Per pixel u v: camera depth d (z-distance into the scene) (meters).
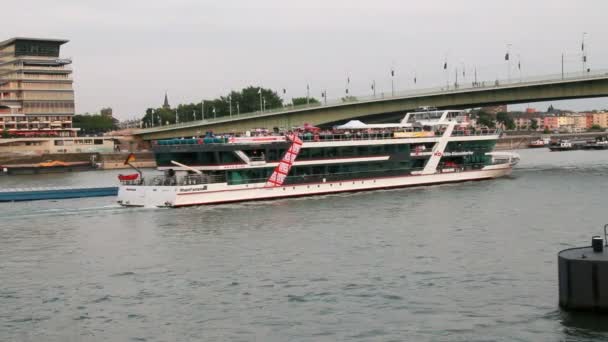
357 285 44.84
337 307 40.66
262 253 54.66
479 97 139.75
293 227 66.00
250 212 76.19
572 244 55.34
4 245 60.22
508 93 136.25
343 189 93.56
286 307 40.91
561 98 133.25
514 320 37.44
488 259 50.81
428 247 55.28
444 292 42.88
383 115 157.88
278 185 87.62
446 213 72.81
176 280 47.28
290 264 50.72
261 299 42.50
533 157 193.88
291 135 88.75
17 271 50.72
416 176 101.00
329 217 71.56
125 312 40.75
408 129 102.75
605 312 35.22
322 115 162.62
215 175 83.75
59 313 40.78
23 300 43.38
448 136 104.12
